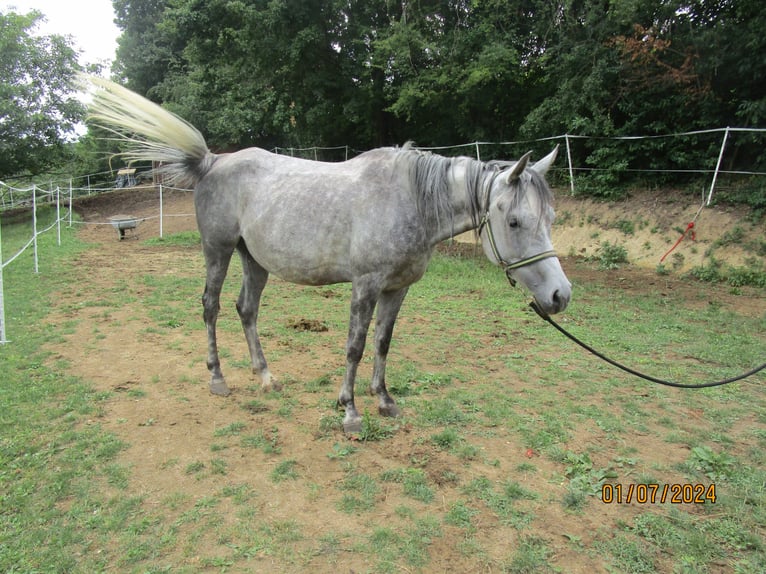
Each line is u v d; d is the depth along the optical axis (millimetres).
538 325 6652
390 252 3352
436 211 3387
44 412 3834
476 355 5461
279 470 3102
